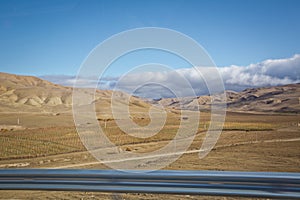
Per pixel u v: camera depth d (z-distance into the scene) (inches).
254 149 814.5
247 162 616.1
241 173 165.0
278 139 1069.8
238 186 163.2
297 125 1626.5
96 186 176.6
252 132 1301.7
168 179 169.9
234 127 1489.9
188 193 166.6
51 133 1211.2
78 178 178.1
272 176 159.2
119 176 174.4
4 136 1155.3
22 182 182.1
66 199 228.4
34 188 179.6
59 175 178.4
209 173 167.5
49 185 179.6
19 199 231.0
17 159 723.4
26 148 876.6
